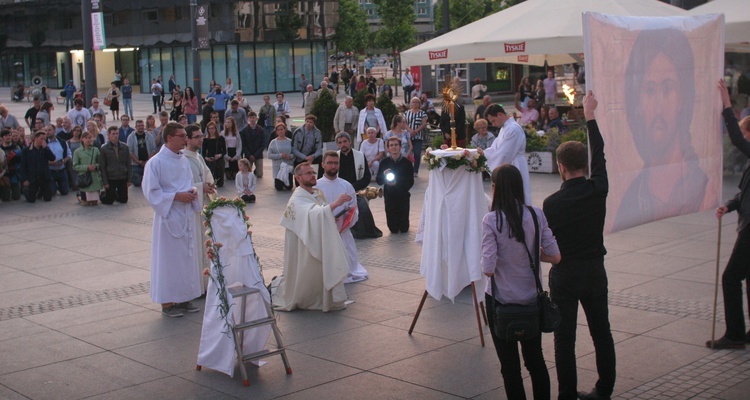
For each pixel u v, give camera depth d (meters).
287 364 6.96
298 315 8.67
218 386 6.72
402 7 59.94
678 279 9.46
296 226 8.69
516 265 5.48
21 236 13.67
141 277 10.65
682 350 7.18
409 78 42.03
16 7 63.53
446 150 7.77
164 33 54.06
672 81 6.50
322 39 54.53
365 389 6.55
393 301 9.09
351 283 9.90
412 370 6.95
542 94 29.36
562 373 5.75
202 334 7.01
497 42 14.14
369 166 16.47
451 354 7.31
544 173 18.47
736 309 7.12
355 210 9.87
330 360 7.26
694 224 12.48
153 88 42.38
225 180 19.56
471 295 9.21
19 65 65.69
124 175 16.84
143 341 7.98
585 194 5.59
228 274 6.96
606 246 11.22
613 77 6.03
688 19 6.62
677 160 6.62
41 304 9.45
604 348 5.88
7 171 17.36
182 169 9.02
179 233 8.85
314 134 17.98
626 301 8.67
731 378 6.51
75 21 60.31
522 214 5.47
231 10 51.16
